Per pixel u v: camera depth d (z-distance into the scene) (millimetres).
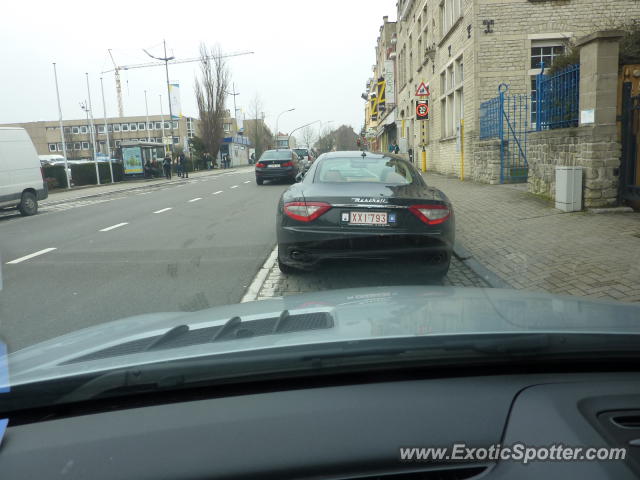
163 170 37688
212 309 2520
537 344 1629
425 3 25188
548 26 14828
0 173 13781
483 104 15156
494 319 1929
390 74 43844
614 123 8242
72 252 7906
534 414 1414
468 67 16016
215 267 6562
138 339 1950
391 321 1914
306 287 5516
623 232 6980
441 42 20719
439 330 1751
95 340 2037
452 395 1519
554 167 9805
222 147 69500
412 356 1599
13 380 1536
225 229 9703
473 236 7793
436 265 5211
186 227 10156
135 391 1554
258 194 17219
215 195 17562
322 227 5074
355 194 5188
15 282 6070
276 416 1443
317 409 1468
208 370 1558
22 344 4020
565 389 1545
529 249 6652
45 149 96188
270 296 5203
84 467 1305
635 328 1784
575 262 5859
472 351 1619
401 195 5199
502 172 14219
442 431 1364
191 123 99125
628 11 14742
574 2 14734
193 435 1388
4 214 16219
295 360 1570
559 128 9773
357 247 5051
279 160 21609
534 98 14922
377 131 63281
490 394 1521
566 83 9422
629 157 8227
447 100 20391
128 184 30703
